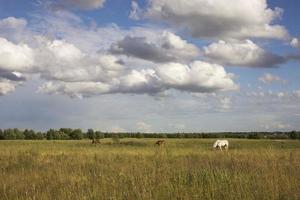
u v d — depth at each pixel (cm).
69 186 1169
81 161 1986
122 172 1395
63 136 10781
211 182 1128
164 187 1080
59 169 1580
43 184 1264
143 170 1473
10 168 1775
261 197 966
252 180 1180
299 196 959
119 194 1039
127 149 3325
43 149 3119
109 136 12506
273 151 2377
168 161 1916
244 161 1828
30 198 1027
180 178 1177
